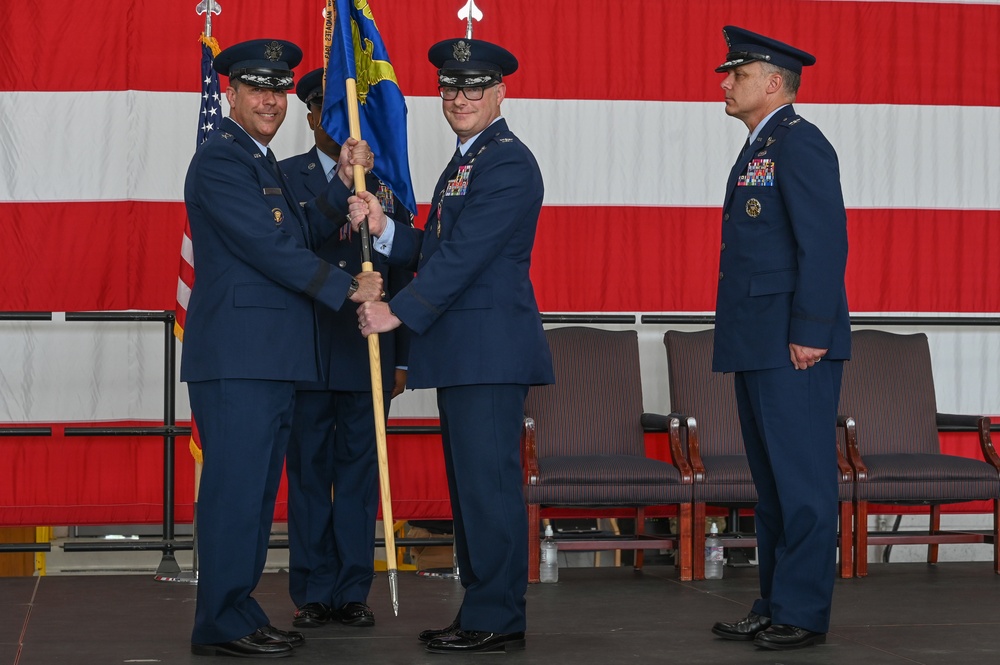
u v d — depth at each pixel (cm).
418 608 448
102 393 552
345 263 416
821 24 597
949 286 604
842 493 523
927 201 604
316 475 415
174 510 541
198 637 356
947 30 605
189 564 564
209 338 356
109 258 551
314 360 366
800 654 362
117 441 548
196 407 362
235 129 368
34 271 547
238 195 355
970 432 606
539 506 507
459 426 365
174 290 553
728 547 570
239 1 559
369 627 404
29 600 463
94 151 551
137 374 555
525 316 368
